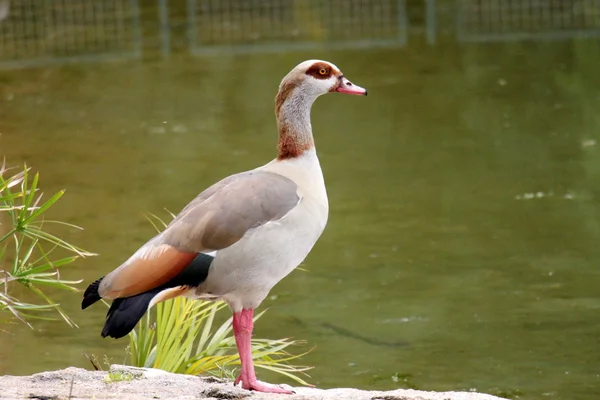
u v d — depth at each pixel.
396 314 12.38
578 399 10.16
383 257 14.22
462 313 12.34
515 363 11.03
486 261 13.93
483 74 24.53
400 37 28.77
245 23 31.91
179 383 7.44
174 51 28.42
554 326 11.91
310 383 10.64
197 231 6.87
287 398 6.82
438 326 12.00
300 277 13.66
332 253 14.44
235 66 26.42
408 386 10.54
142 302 6.77
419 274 13.59
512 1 32.41
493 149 19.14
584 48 26.38
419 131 20.47
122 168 18.52
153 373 7.78
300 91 7.71
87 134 20.94
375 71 25.34
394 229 15.26
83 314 12.37
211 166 18.42
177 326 9.31
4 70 26.89
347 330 11.92
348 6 33.84
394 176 17.77
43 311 12.40
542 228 15.07
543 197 16.41
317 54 27.25
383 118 21.53
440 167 18.19
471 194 16.69
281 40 29.03
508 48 26.91
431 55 26.64
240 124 21.31
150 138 20.50
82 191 17.16
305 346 11.54
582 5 31.62
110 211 16.05
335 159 18.88
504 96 22.64
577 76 23.91
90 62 27.53
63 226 15.34
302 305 12.72
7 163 18.94
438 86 23.73
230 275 6.95
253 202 7.00
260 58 27.17
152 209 16.12
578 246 14.34
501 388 10.44
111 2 36.06
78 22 32.75
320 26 30.86
